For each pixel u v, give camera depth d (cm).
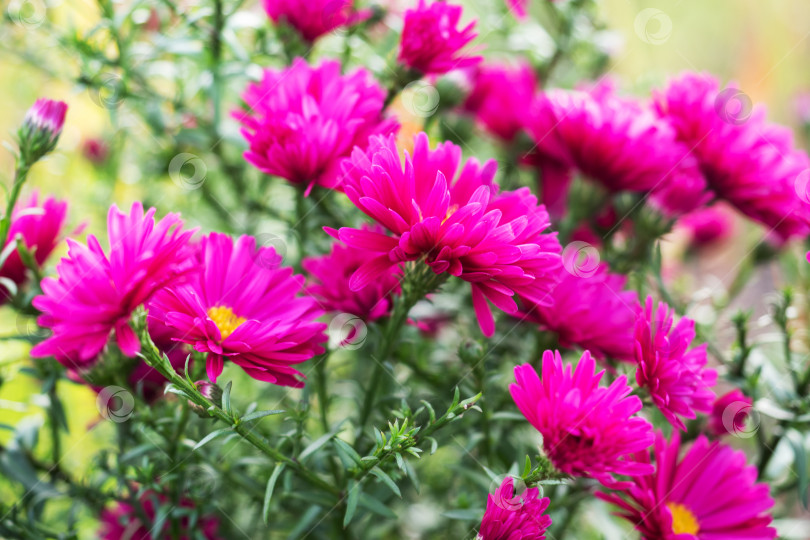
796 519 46
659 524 35
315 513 39
